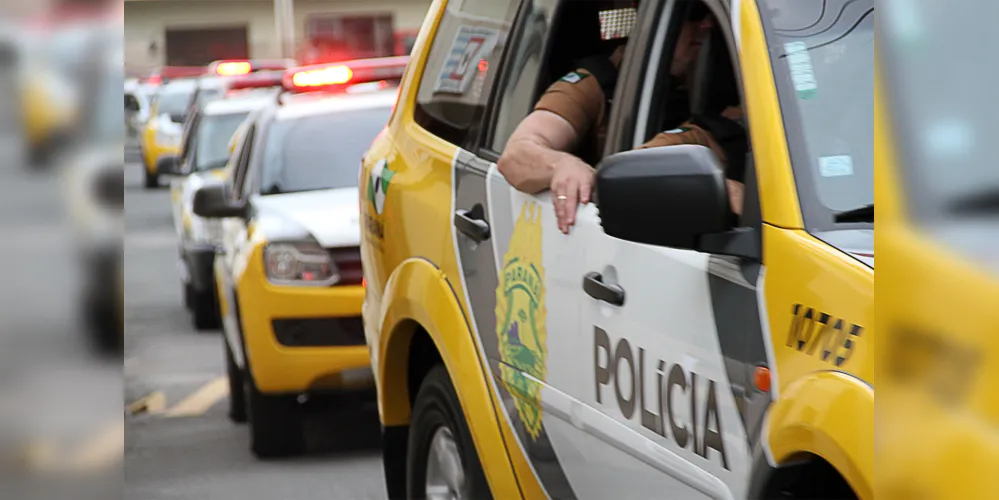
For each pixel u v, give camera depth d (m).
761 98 5.45
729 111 6.62
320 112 15.91
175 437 14.23
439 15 9.24
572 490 6.65
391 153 9.10
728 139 6.34
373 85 16.97
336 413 14.85
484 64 8.24
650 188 5.15
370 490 11.78
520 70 7.84
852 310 4.70
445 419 8.09
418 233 8.32
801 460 4.92
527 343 6.99
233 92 26.41
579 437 6.48
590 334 6.36
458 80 8.52
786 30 5.62
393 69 17.05
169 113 47.19
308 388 12.68
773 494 4.99
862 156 5.24
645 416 5.89
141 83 56.62
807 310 4.91
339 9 76.25
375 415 14.73
